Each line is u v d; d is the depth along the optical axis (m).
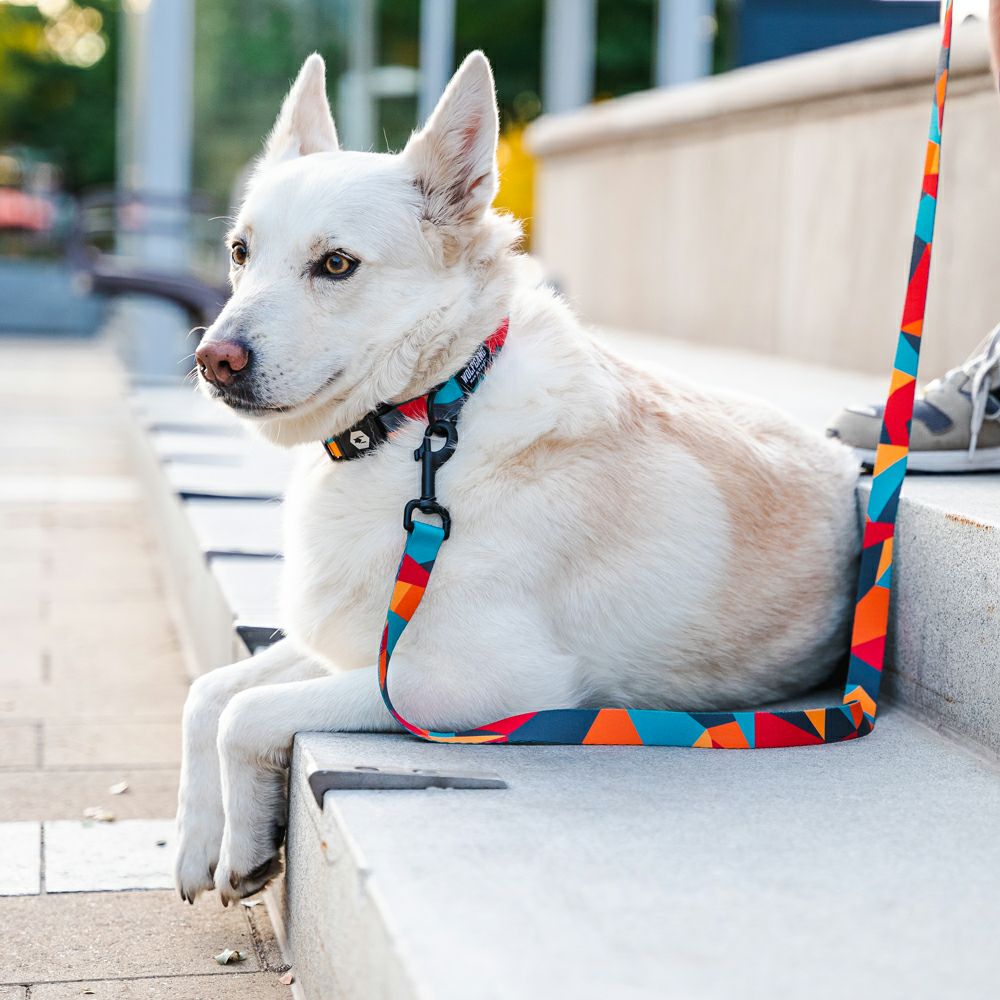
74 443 9.75
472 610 2.36
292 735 2.34
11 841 3.04
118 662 4.62
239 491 4.88
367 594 2.43
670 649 2.56
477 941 1.58
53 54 38.59
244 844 2.38
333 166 2.54
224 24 11.88
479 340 2.47
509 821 1.98
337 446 2.49
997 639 2.39
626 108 9.42
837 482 2.94
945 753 2.45
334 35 12.34
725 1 15.16
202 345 2.38
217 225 11.76
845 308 6.29
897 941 1.65
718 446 2.71
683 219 8.45
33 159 38.38
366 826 1.92
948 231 5.09
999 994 1.52
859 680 2.66
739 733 2.44
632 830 1.97
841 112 6.31
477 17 13.32
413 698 2.34
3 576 5.82
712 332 8.01
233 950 2.51
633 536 2.49
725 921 1.68
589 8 13.40
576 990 1.48
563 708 2.41
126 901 2.74
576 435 2.46
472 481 2.39
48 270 23.11
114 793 3.39
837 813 2.10
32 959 2.46
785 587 2.71
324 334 2.42
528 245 12.73
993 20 2.99
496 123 2.47
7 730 3.88
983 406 3.09
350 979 1.85
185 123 11.84
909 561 2.72
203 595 4.09
